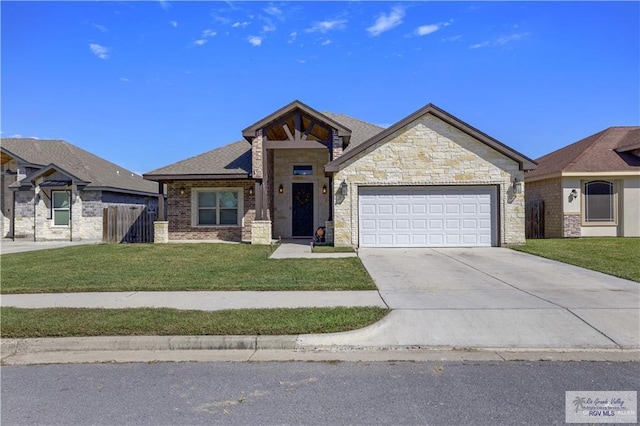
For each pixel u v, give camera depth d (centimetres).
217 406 440
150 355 595
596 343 613
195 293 892
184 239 2020
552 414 418
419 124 1608
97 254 1523
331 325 656
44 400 459
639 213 2017
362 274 1071
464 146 1602
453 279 1015
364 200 1628
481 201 1617
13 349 615
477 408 430
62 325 660
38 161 2339
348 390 475
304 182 2070
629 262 1209
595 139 2277
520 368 537
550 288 905
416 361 564
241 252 1532
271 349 612
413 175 1606
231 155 2088
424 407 433
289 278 1030
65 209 2261
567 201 2027
